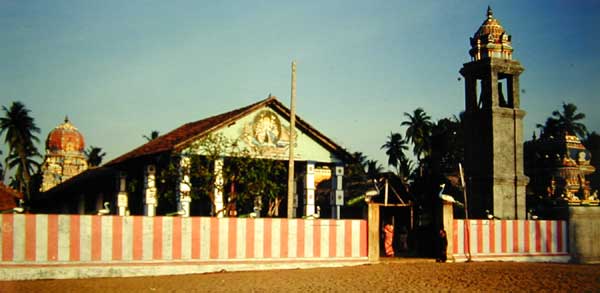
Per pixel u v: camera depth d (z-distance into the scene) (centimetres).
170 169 3022
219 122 3219
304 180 3525
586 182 4022
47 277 2198
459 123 7244
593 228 3403
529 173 4119
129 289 1953
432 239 3105
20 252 2175
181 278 2267
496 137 3519
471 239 3059
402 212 3400
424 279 2267
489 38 3659
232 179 3078
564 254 3297
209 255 2473
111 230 2311
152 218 2384
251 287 2023
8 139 7444
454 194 3728
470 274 2436
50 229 2219
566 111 8075
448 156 6794
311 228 2681
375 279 2256
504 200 3488
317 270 2562
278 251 2603
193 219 2458
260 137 3325
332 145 3509
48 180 6606
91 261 2272
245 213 3653
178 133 3709
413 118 8231
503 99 3738
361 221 2814
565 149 3984
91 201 4569
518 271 2569
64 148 6738
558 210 3416
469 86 3709
